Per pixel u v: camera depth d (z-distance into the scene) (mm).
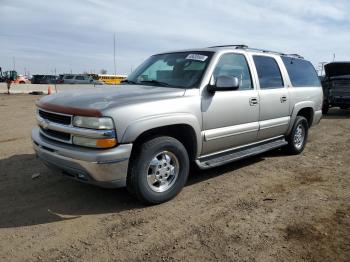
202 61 5090
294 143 6973
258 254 3320
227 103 5086
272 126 6117
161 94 4414
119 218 4039
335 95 14422
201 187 5082
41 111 4551
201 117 4719
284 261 3215
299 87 6957
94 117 3824
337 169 6125
